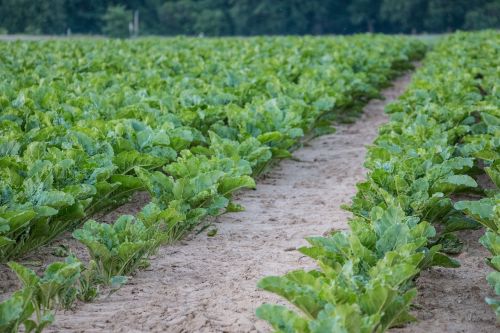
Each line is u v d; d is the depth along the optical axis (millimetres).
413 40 50438
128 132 13305
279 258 10477
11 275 9609
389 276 7309
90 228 9172
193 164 11734
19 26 100188
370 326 6703
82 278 9195
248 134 14734
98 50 35938
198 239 11297
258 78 21953
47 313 8047
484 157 12828
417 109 17703
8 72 23953
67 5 101062
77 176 10883
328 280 7703
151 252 10406
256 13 107500
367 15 112312
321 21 112312
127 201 12094
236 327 8148
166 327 8148
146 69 26438
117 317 8367
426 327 8141
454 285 9391
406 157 12422
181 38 50938
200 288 9297
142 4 111188
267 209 13156
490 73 24719
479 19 106000
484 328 8156
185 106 16656
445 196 11047
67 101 16953
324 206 13359
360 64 29688
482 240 8789
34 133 13281
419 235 8734
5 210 9680
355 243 8055
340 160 17406
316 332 6359
